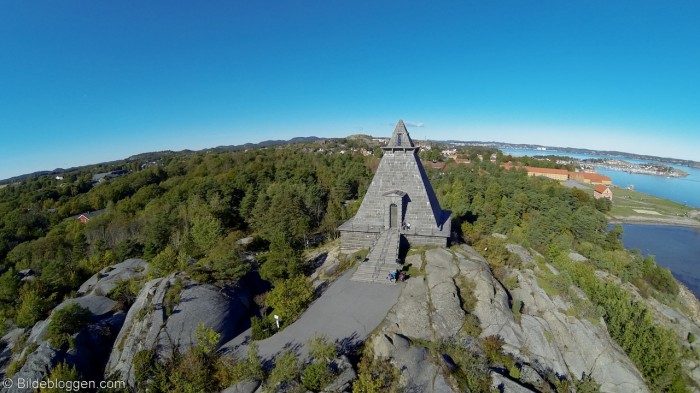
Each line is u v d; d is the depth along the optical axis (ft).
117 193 413.59
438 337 94.17
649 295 234.99
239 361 82.99
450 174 505.25
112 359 101.30
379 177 152.25
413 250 138.00
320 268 147.23
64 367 88.89
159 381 82.64
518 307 110.42
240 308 117.80
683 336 195.31
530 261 149.38
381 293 115.24
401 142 149.48
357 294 115.75
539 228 258.78
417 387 79.61
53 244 261.24
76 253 230.27
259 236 205.26
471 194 372.17
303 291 113.60
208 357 89.20
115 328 118.73
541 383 87.66
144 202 358.23
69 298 149.59
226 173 409.69
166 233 216.54
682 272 320.09
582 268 187.73
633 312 148.87
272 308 122.42
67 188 468.75
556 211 319.06
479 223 208.85
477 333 96.58
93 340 111.04
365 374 78.74
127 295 136.05
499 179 448.65
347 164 477.77
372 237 149.79
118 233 264.52
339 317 104.47
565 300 125.70
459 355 88.69
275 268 133.39
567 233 298.56
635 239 416.46
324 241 202.08
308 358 87.45
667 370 122.83
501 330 100.01
